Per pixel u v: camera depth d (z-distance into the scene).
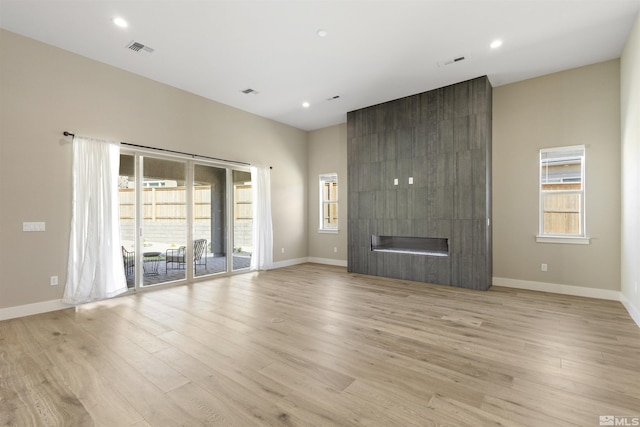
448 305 3.89
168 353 2.55
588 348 2.64
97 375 2.21
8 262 3.40
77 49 3.82
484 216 4.61
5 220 3.39
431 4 2.98
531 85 4.65
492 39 3.60
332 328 3.11
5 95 3.39
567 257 4.39
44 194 3.65
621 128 3.94
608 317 3.41
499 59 4.08
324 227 7.39
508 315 3.50
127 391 2.01
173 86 4.93
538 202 4.60
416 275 5.27
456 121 4.84
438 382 2.11
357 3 2.96
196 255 5.34
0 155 3.36
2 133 3.38
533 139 4.63
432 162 5.08
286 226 6.95
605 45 3.73
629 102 3.53
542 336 2.90
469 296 4.30
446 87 4.93
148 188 4.68
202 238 5.43
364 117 5.91
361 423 1.70
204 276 5.43
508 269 4.84
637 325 3.17
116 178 4.20
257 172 6.22
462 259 4.81
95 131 4.07
